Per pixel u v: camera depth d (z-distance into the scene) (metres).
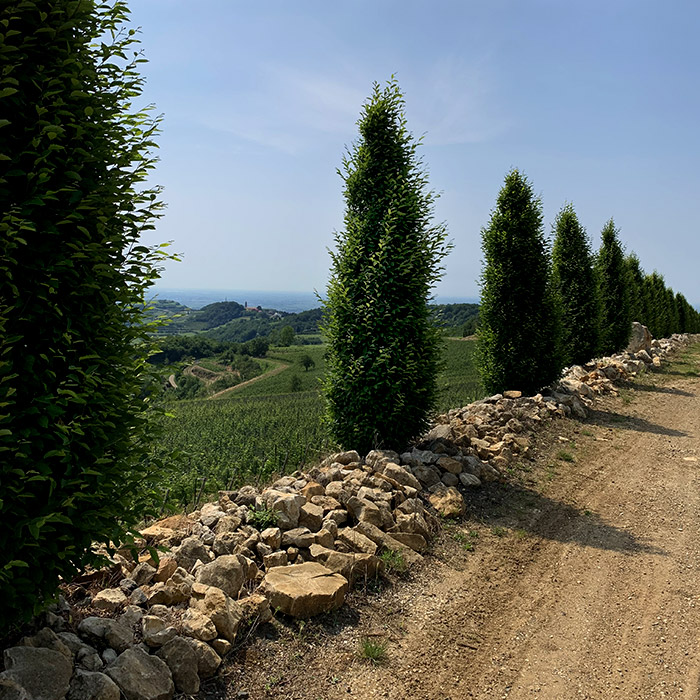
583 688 4.20
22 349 3.40
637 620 5.16
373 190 8.84
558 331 14.05
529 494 8.28
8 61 3.39
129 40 3.99
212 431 19.12
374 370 8.35
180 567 4.69
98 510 3.62
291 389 70.00
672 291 39.06
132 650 3.59
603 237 22.50
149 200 4.05
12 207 3.30
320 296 9.06
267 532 5.43
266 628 4.42
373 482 7.03
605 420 12.94
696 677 4.30
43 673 3.15
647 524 7.48
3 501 3.15
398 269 8.41
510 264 13.38
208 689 3.75
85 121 3.74
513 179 13.70
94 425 3.57
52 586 3.47
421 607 5.18
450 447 8.74
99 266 3.57
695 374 20.92
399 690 4.04
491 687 4.18
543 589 5.74
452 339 79.75
